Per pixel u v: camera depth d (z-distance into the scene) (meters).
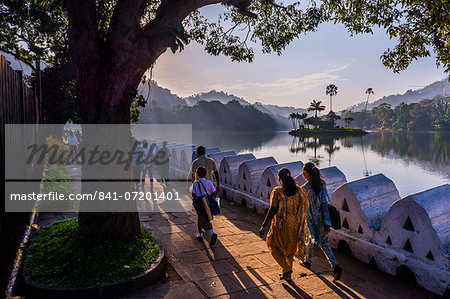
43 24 17.02
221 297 3.70
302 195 4.06
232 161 9.10
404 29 6.65
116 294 3.59
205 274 4.29
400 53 7.15
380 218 4.83
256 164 8.06
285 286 3.99
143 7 4.20
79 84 4.37
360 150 65.94
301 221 4.05
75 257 3.95
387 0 6.45
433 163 45.41
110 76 4.27
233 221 6.89
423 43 6.67
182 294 3.73
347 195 5.03
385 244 4.42
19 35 17.28
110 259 4.00
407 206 4.05
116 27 4.17
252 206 7.76
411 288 3.93
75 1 4.05
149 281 3.90
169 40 4.19
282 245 4.06
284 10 8.18
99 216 4.51
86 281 3.55
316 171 4.20
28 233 4.98
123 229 4.61
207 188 5.40
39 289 3.38
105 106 4.40
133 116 16.17
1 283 3.07
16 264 3.81
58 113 17.75
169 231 6.02
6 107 4.04
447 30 6.13
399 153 60.38
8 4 15.81
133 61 4.25
